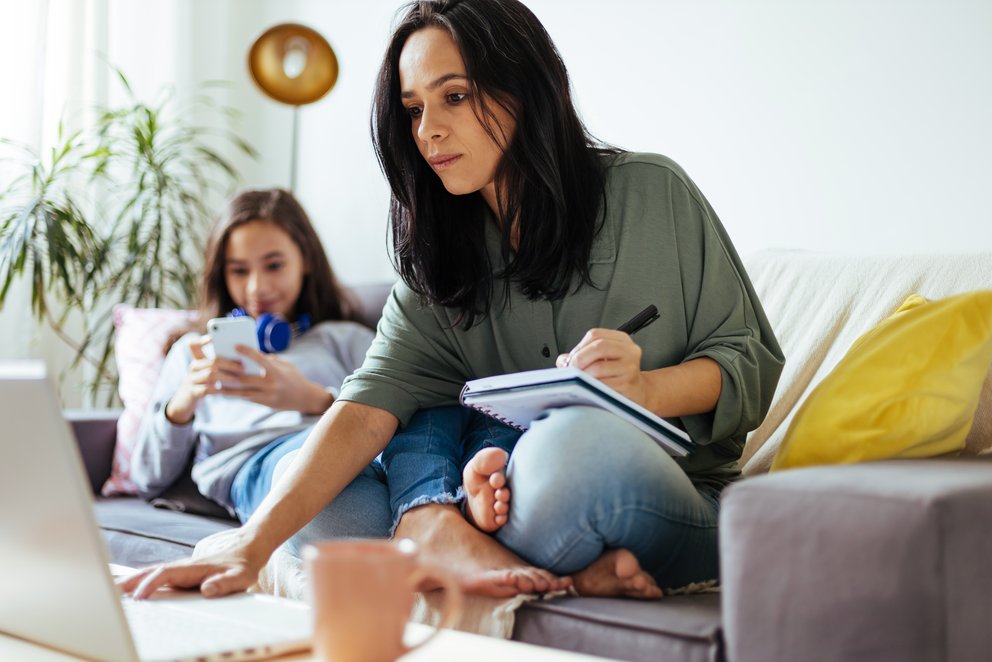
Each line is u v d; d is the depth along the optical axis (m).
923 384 1.19
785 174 2.43
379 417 1.47
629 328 1.36
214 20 3.65
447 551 1.20
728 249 1.51
